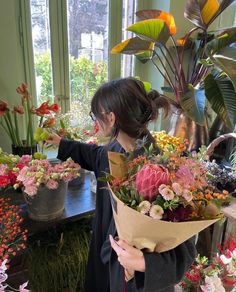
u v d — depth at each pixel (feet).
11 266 3.91
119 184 1.94
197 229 1.82
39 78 5.44
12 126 4.46
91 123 4.79
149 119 2.78
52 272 3.81
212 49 4.94
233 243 3.66
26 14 4.92
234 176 4.51
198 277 3.26
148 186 1.76
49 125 4.04
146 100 2.74
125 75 6.70
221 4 5.03
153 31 4.94
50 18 5.22
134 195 1.82
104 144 3.58
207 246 5.32
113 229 2.72
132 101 2.62
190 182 1.80
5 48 4.51
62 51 5.55
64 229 4.24
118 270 2.54
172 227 1.76
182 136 5.63
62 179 3.44
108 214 3.06
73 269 3.92
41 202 3.52
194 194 1.81
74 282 3.96
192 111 4.84
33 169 3.29
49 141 3.79
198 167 1.98
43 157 3.67
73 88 5.95
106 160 3.18
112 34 6.14
